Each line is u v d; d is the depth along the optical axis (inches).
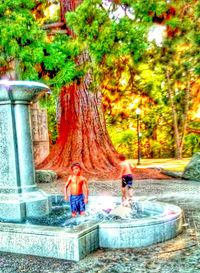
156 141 1352.1
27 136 268.8
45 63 426.9
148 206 274.4
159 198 375.2
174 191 434.0
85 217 247.1
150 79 1102.4
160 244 203.6
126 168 369.7
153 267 167.8
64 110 712.4
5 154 262.5
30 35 408.8
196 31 430.9
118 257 183.5
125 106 1262.3
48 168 674.8
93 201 302.4
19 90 255.8
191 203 336.8
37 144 947.3
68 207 290.7
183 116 1211.2
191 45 486.0
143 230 201.8
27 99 267.7
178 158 1234.6
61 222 237.5
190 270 162.6
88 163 658.2
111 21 401.1
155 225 205.5
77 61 578.6
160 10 395.5
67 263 176.9
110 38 393.7
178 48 539.2
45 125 984.3
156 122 1328.7
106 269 167.0
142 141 1362.0
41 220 244.1
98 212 260.4
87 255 187.9
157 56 542.3
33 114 932.6
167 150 1342.3
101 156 671.8
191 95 1190.3
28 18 419.2
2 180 263.3
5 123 263.0
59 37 513.0
